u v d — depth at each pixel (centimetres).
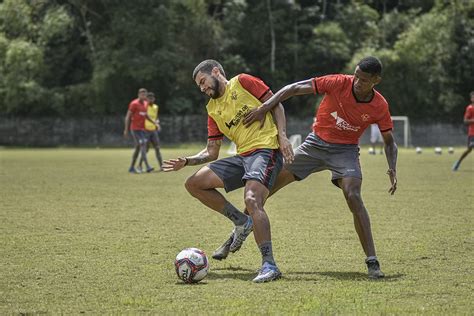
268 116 791
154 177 2172
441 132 5891
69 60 6047
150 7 5788
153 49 5872
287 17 6309
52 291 667
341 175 791
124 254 870
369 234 754
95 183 1938
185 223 1152
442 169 2531
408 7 6881
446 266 792
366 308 597
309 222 1162
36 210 1321
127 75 5694
